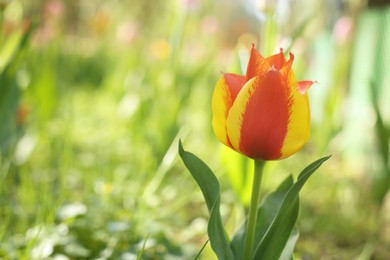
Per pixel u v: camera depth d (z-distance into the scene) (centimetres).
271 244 51
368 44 147
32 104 137
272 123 48
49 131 132
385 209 114
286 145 48
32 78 135
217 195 51
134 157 133
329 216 108
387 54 133
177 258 70
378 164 119
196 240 91
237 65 79
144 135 128
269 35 79
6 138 102
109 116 199
